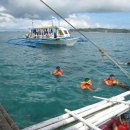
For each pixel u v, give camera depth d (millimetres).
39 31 46688
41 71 22469
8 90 15648
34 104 12977
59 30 43438
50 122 7672
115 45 59812
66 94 14836
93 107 9227
